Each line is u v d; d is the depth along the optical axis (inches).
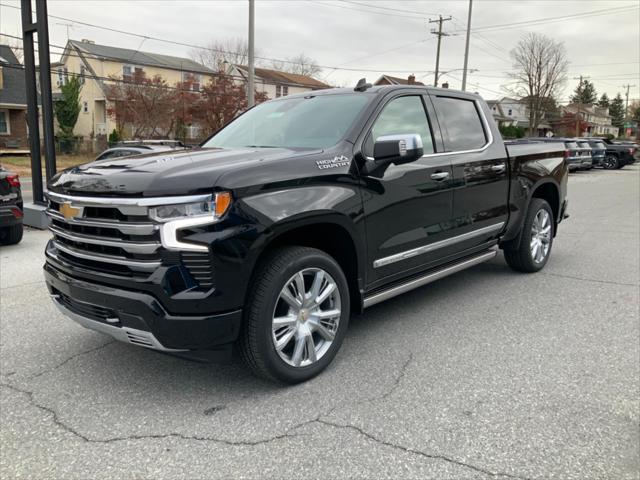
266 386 134.4
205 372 142.8
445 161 174.7
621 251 290.7
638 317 183.5
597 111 4468.5
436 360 149.2
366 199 144.4
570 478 97.8
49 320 182.7
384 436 111.5
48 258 140.3
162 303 113.2
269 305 124.0
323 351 139.3
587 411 120.8
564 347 157.8
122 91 1412.4
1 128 1360.7
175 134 1437.0
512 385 133.7
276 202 122.5
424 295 210.4
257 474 99.7
